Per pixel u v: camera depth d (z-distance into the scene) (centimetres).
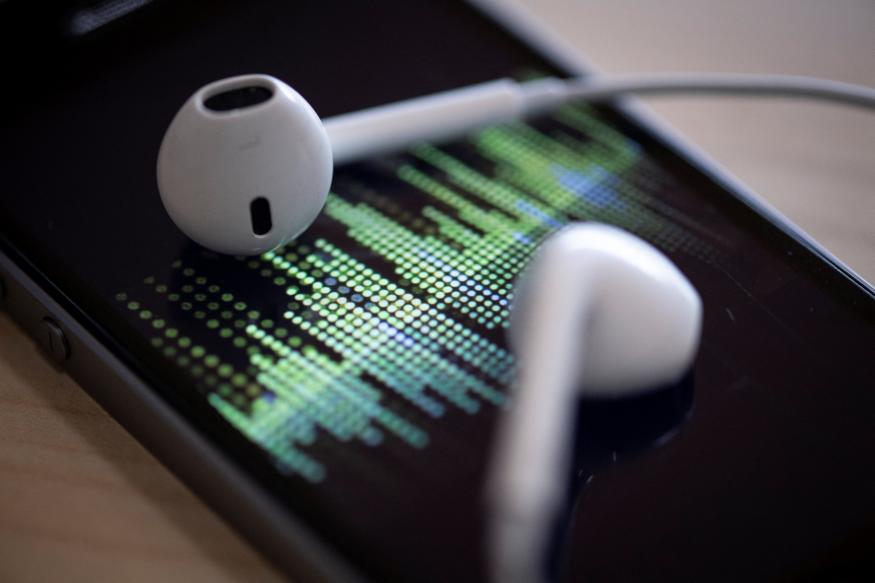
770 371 21
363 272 22
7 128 23
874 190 24
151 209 22
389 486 20
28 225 22
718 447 20
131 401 20
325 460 20
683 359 20
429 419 20
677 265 22
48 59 24
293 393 20
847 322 21
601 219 23
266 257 22
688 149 24
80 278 21
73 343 21
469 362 21
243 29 25
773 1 28
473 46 25
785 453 20
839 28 27
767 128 25
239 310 21
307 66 25
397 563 19
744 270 22
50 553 20
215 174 20
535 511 18
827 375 21
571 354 19
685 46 27
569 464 20
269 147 20
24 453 21
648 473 20
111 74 24
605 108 25
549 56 25
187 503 20
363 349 21
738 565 19
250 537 20
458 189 23
